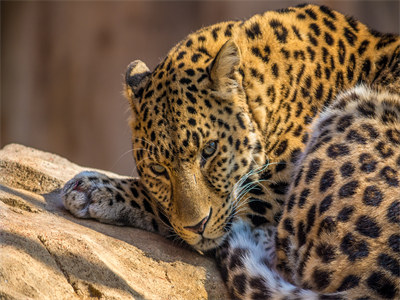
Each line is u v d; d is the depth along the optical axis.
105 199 11.51
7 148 14.50
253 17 12.62
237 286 10.20
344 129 10.54
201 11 44.91
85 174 11.84
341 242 9.51
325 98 12.12
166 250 11.10
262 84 11.78
